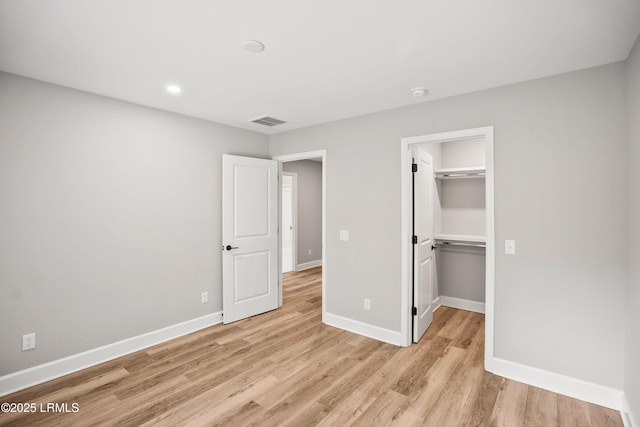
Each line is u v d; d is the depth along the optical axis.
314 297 4.78
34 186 2.44
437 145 4.11
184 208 3.39
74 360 2.63
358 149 3.38
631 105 1.95
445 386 2.39
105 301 2.83
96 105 2.76
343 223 3.51
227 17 1.65
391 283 3.16
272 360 2.80
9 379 2.32
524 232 2.43
